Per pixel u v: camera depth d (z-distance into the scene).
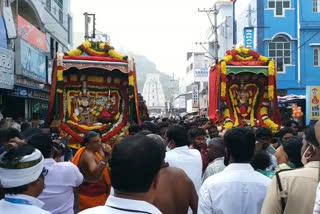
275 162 5.06
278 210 2.69
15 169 2.54
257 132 5.63
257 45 24.19
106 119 9.21
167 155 4.28
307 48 23.73
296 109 14.66
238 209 3.09
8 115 17.70
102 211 1.95
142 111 16.56
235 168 3.24
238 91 11.37
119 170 1.98
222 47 34.19
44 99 20.27
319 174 2.62
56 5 25.03
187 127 10.54
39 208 2.53
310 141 2.81
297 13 24.02
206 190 3.18
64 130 8.59
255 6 24.39
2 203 2.53
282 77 23.98
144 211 1.94
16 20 15.09
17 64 13.34
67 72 9.20
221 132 9.70
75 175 4.02
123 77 9.55
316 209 2.24
